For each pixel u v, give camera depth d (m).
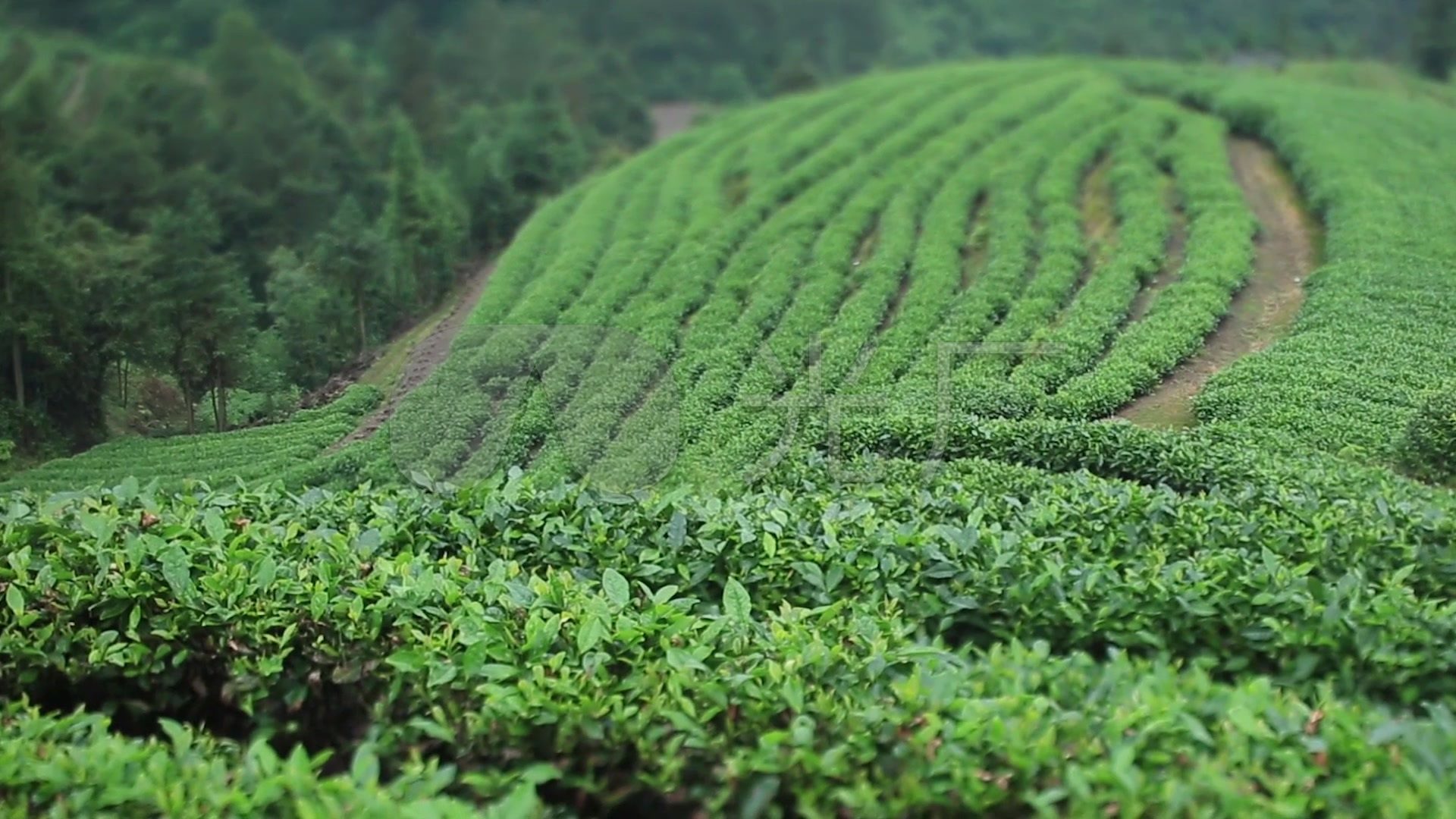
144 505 12.16
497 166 37.44
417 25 68.50
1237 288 23.59
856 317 23.09
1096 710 8.01
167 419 19.72
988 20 74.75
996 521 12.18
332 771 9.72
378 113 51.62
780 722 8.40
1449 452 15.62
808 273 25.98
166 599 10.45
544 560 11.48
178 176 33.72
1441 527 11.64
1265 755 7.50
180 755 8.15
